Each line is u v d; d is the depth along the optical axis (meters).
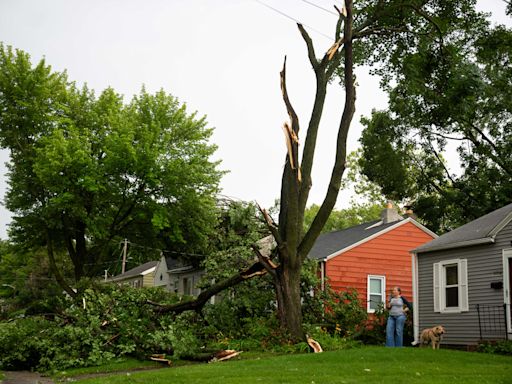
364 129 33.53
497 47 25.02
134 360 13.93
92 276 30.77
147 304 16.62
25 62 30.28
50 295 45.62
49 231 31.23
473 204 31.64
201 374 10.04
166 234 30.94
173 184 28.89
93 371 12.82
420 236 25.77
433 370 10.12
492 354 13.06
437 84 21.08
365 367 10.50
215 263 20.38
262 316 18.61
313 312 19.50
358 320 19.50
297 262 15.35
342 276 23.97
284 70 15.52
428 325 18.11
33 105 30.00
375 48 20.16
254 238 22.70
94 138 29.42
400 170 32.34
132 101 31.27
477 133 31.80
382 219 27.00
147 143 28.11
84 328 14.30
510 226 15.74
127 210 30.09
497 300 15.76
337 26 16.91
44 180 27.38
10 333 14.38
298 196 15.66
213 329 16.77
